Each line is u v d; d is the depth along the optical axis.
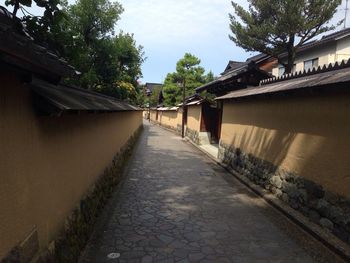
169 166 11.89
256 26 12.98
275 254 4.76
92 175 6.27
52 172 3.84
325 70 6.98
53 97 3.58
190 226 5.82
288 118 7.12
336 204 5.19
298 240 5.27
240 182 9.50
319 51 17.83
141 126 34.12
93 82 10.37
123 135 13.16
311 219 5.92
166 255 4.66
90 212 5.66
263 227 5.84
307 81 6.09
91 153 6.16
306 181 6.19
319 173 5.75
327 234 5.25
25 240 3.02
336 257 4.66
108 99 9.80
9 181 2.72
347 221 4.89
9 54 2.18
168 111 36.12
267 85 9.24
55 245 3.82
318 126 5.85
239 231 5.63
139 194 7.91
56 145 3.99
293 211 6.45
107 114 8.26
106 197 7.27
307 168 6.19
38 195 3.38
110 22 10.16
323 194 5.58
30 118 3.18
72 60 4.59
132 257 4.59
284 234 5.52
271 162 7.97
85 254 4.65
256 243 5.14
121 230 5.58
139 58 14.70
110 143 8.95
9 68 2.58
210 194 8.09
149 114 61.16
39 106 3.26
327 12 12.07
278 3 12.28
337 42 16.64
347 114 5.02
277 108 7.73
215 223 6.00
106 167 8.12
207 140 18.83
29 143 3.15
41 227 3.47
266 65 18.73
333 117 5.38
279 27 12.38
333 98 5.39
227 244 5.08
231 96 10.77
